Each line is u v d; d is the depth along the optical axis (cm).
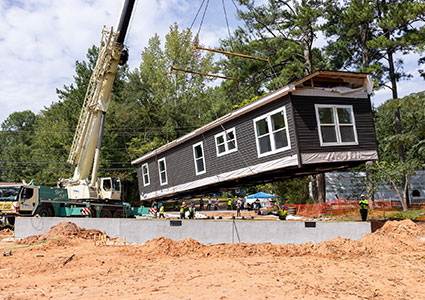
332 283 894
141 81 5578
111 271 1045
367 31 3391
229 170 1909
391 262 1173
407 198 3369
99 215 2456
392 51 3312
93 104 2255
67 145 4662
